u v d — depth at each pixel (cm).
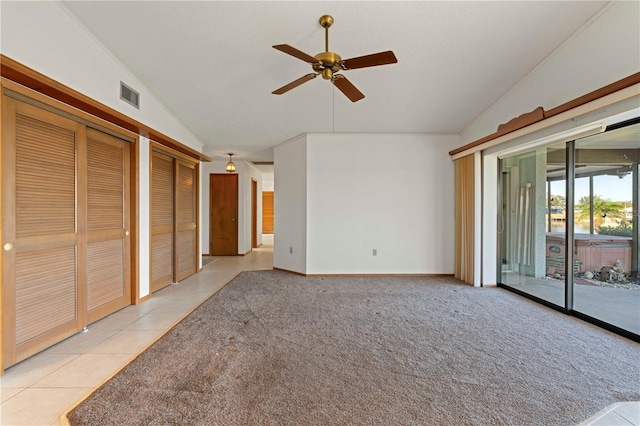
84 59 263
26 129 221
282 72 335
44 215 236
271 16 252
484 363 218
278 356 228
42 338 234
